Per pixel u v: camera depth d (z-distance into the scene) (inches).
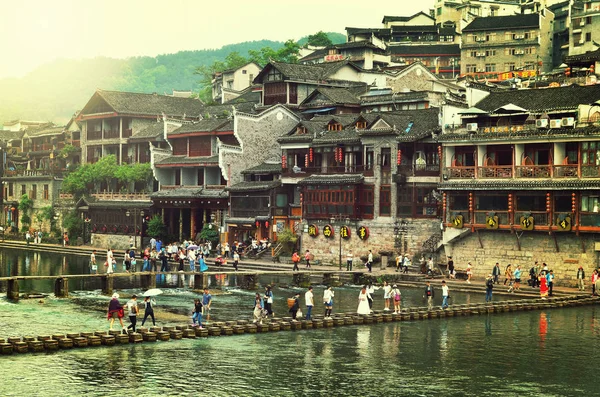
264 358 1729.8
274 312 2290.8
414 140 3152.1
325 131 3622.0
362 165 3378.4
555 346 1889.8
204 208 4055.1
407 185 3203.7
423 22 6948.8
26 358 1678.2
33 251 4377.5
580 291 2625.5
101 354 1723.7
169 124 4456.2
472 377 1616.6
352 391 1505.9
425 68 4421.8
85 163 5078.7
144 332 1866.4
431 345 1889.8
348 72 4522.6
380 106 3991.1
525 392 1524.4
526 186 2736.2
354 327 2107.5
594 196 2635.3
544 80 4146.2
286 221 3693.4
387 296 2277.3
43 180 5088.6
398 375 1621.6
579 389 1547.7
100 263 3695.9
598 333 2041.1
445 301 2324.1
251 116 3981.3
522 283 2807.6
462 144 2950.3
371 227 3314.5
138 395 1450.5
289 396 1467.8
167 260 3378.4
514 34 5935.0
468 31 6048.2
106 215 4495.6
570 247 2704.2
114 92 4958.2
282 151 3722.9
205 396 1456.7
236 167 3949.3
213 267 3388.3
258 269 3334.2
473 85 3139.8
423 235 3157.0
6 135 6008.9
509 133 2810.0
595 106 2731.3
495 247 2881.4
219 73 6289.4
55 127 5900.6
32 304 2384.4
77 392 1457.9
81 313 2208.4
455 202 2982.3
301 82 4264.3
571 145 2728.8
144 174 4461.1
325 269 3213.6
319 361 1717.5
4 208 5541.3
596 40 5433.1
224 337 1932.8
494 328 2102.6
